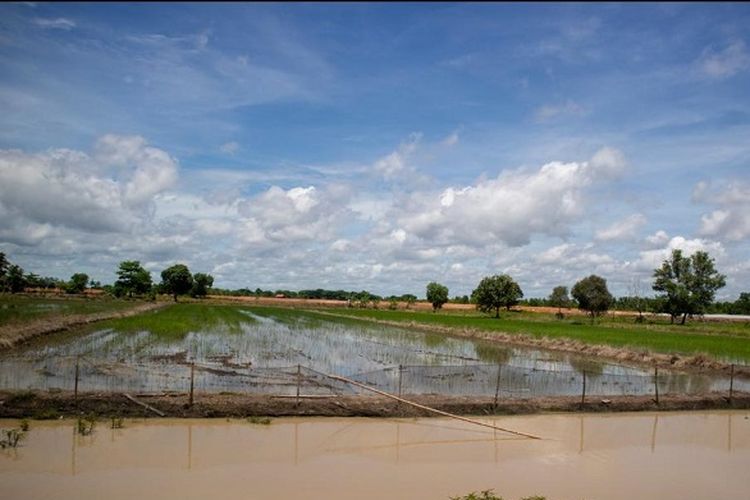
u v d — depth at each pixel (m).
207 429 15.78
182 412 16.75
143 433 15.16
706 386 25.17
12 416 15.92
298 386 18.02
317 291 181.38
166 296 139.00
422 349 38.47
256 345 35.41
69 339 34.38
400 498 11.37
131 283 116.25
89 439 14.48
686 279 73.12
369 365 29.03
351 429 16.39
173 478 11.98
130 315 59.47
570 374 26.66
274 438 15.22
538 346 42.25
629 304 110.75
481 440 15.75
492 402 18.95
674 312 74.12
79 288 114.19
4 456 12.97
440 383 23.75
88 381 20.83
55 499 10.66
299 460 13.49
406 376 25.25
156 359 27.09
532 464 13.87
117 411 16.55
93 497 10.82
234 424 16.39
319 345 37.72
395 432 16.25
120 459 13.03
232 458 13.43
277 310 94.31
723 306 133.12
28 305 57.56
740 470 13.93
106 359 26.33
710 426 18.14
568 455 14.70
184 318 57.41
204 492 11.27
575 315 94.69
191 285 129.62
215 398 17.50
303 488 11.70
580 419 18.56
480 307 90.38
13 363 23.97
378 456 14.05
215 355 29.80
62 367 23.44
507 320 74.00
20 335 31.47
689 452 15.28
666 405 20.11
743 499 12.05
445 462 13.78
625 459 14.50
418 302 160.00
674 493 12.24
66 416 16.19
